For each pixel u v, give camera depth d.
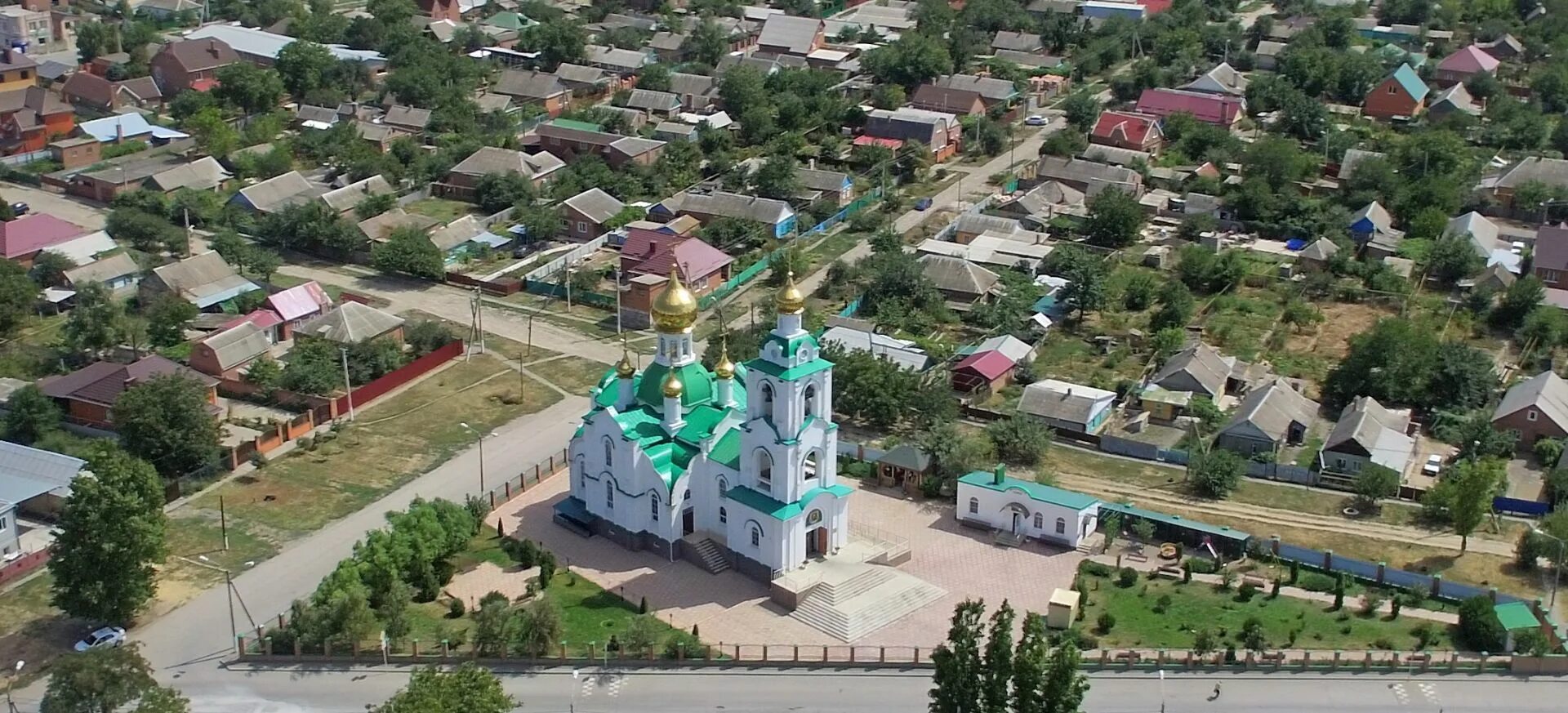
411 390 182.00
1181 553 142.75
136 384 163.75
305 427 169.50
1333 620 131.25
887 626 130.88
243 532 148.00
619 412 142.88
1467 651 126.12
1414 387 174.12
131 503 126.31
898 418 170.88
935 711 104.12
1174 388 175.50
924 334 195.75
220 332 183.62
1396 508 153.00
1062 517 144.50
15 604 134.25
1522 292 197.25
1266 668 124.50
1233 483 155.75
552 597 135.25
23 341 192.25
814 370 133.00
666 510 141.12
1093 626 129.88
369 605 131.12
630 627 127.31
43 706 108.19
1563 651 124.62
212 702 120.31
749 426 135.50
